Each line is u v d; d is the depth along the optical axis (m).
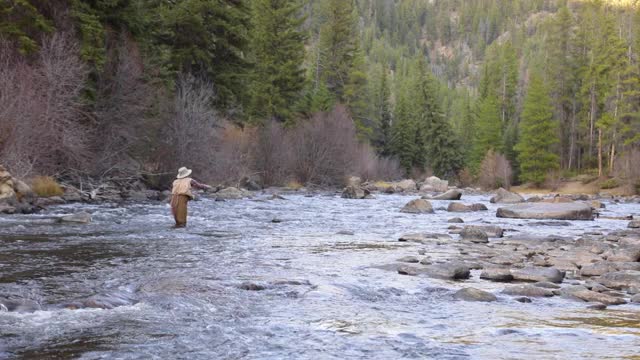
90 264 8.68
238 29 37.19
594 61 75.12
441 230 15.86
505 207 22.41
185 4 35.19
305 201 29.36
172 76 34.81
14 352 4.49
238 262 9.28
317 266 9.11
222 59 37.94
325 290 7.16
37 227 13.46
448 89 181.62
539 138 68.81
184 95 31.45
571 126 79.38
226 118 38.62
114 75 27.50
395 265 9.11
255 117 48.69
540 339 5.09
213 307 6.18
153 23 32.78
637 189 55.50
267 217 18.77
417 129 84.31
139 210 19.09
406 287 7.56
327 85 71.06
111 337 4.96
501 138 81.75
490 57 199.50
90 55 24.41
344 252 10.88
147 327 5.31
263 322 5.61
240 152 38.44
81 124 25.36
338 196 36.28
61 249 10.16
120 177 26.92
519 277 8.38
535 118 68.62
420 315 6.04
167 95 31.94
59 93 22.52
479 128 82.69
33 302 6.01
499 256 10.60
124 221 15.57
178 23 35.06
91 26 24.70
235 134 41.06
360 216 20.59
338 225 16.77
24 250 9.91
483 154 80.44
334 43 72.50
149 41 32.09
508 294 7.26
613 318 5.98
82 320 5.48
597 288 7.64
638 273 8.50
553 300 6.96
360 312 6.12
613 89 69.06
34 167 22.19
